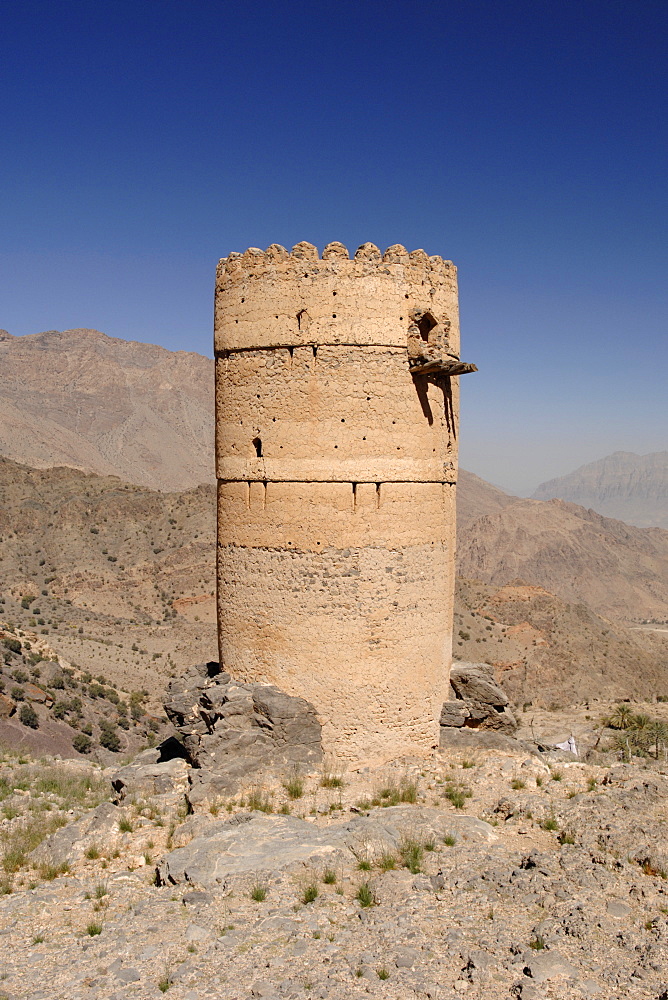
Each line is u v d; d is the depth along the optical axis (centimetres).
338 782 1463
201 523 10888
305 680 1547
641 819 1160
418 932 901
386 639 1560
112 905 1060
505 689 6994
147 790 1520
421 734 1627
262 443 1566
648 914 921
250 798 1410
